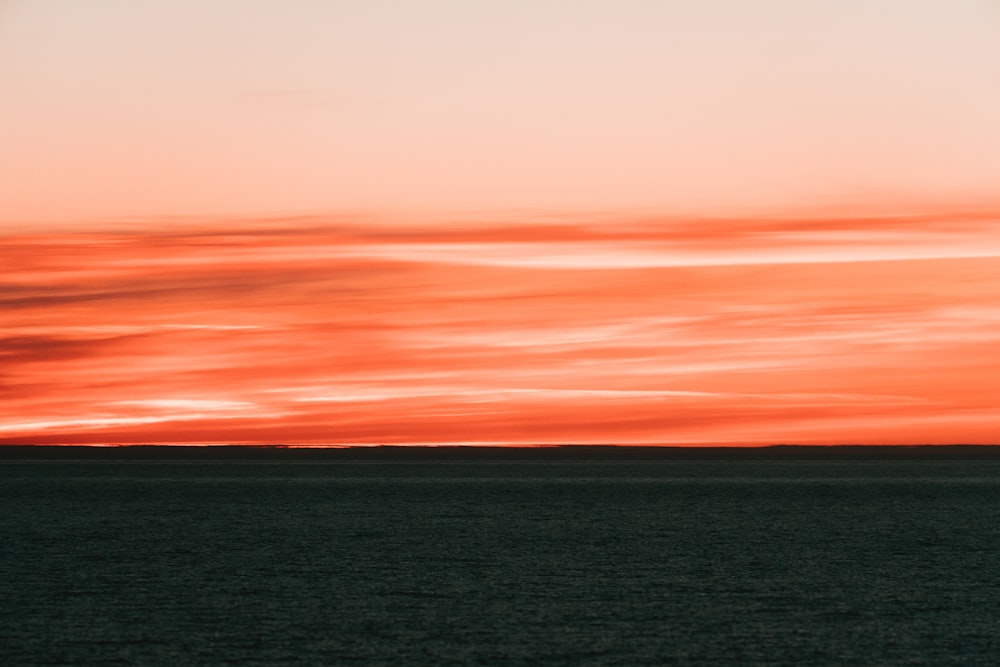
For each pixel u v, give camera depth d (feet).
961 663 371.97
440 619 439.63
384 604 472.03
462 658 375.45
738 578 549.13
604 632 416.46
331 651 384.88
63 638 403.34
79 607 463.42
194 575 554.87
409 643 396.98
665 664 368.89
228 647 390.21
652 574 561.43
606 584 528.22
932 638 408.05
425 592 503.20
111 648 387.96
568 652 384.47
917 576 558.97
